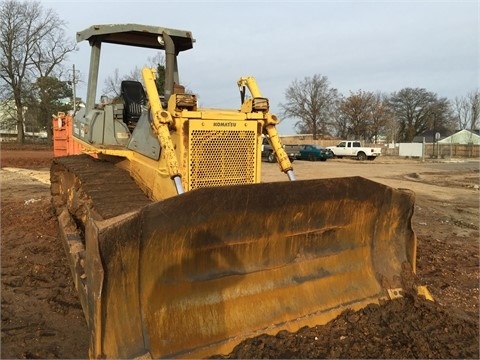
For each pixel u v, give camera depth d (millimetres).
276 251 3881
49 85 44906
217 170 4469
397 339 3621
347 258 4262
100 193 4691
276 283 3824
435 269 6195
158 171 4496
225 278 3588
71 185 6523
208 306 3457
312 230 4016
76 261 4031
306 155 36406
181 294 3357
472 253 7129
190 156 4320
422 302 4152
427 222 9727
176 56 6398
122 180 5121
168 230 3197
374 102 69000
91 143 6113
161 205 3117
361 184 4094
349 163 33438
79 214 5801
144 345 3057
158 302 3234
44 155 28703
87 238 3111
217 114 4457
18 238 7113
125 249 2994
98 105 6309
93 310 2887
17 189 12852
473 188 16875
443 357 3428
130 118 5922
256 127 4715
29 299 4805
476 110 70750
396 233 4527
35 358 3596
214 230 3463
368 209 4273
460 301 5023
